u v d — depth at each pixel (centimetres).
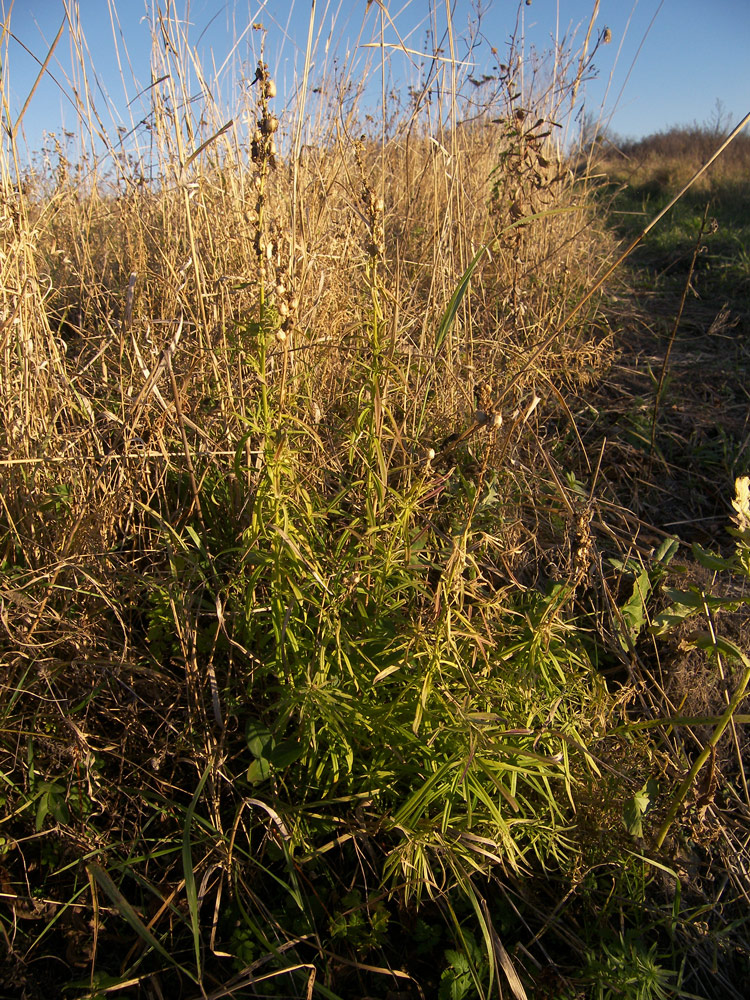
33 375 212
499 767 140
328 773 165
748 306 510
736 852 172
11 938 148
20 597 165
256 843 164
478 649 163
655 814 166
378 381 163
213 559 191
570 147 442
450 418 244
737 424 342
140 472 208
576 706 184
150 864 160
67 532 191
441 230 292
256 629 182
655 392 365
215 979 145
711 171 1066
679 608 161
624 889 164
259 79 148
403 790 164
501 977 145
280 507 158
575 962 152
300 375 196
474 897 137
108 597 184
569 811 167
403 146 394
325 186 282
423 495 171
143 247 306
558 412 334
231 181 275
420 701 139
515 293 316
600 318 439
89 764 155
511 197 316
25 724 168
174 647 185
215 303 243
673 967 154
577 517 191
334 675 163
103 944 152
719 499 296
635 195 1030
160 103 253
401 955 152
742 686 146
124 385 233
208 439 220
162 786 167
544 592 229
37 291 215
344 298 261
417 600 195
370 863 161
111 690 170
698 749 198
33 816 162
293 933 151
